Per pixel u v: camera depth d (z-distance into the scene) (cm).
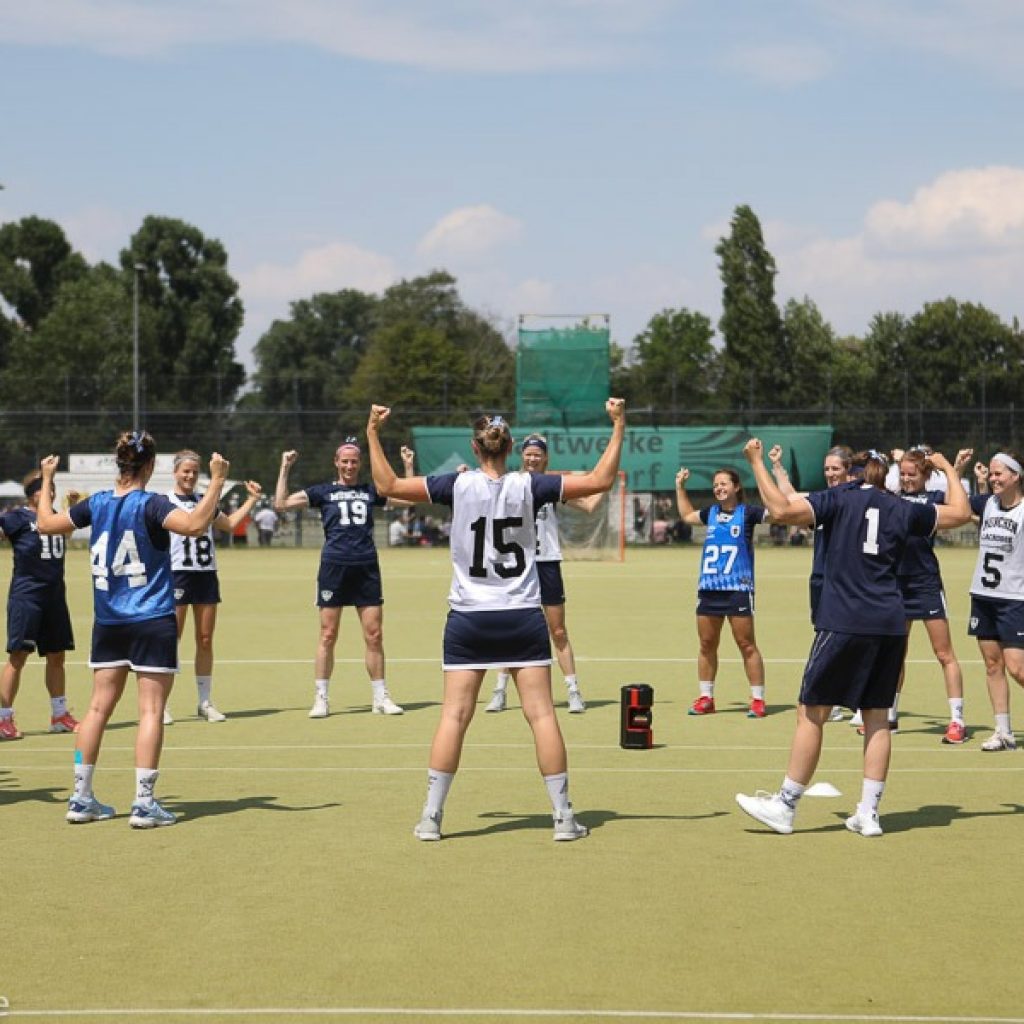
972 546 5359
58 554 1234
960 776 1016
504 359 10169
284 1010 536
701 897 691
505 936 628
